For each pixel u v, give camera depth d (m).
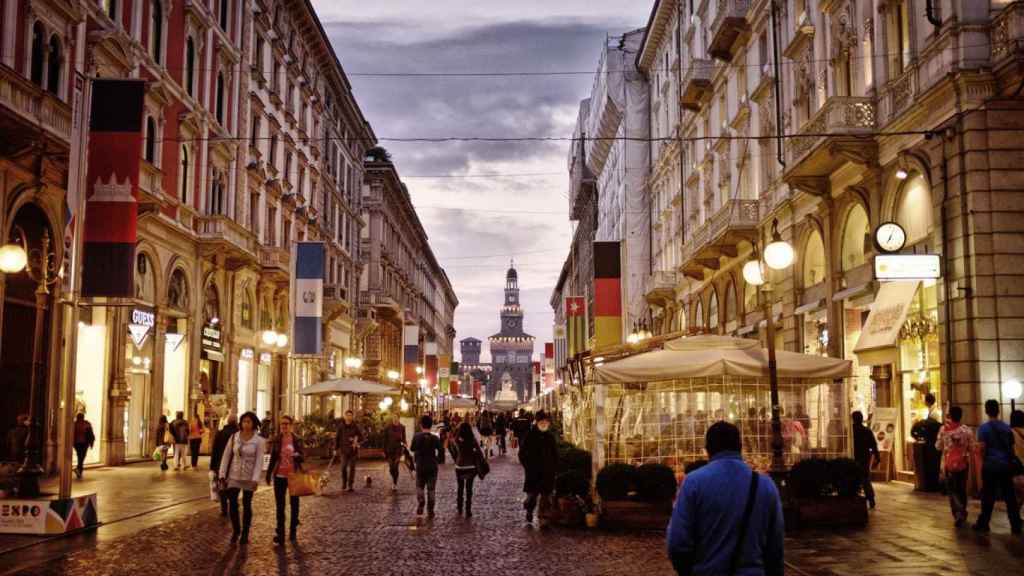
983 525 13.32
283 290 44.38
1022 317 18.16
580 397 21.62
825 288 26.41
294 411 46.62
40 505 13.57
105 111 16.86
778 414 14.78
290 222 46.44
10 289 22.12
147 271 29.28
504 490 23.33
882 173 22.58
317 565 11.45
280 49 43.81
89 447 23.28
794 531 14.05
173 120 30.95
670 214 49.91
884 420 22.38
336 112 58.53
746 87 34.78
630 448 17.55
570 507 15.52
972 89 18.55
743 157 34.59
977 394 18.11
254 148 39.78
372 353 68.44
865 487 16.66
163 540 13.34
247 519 13.26
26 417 20.95
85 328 25.77
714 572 4.40
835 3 25.48
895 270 19.12
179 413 26.39
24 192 21.94
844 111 22.62
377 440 36.28
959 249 18.67
